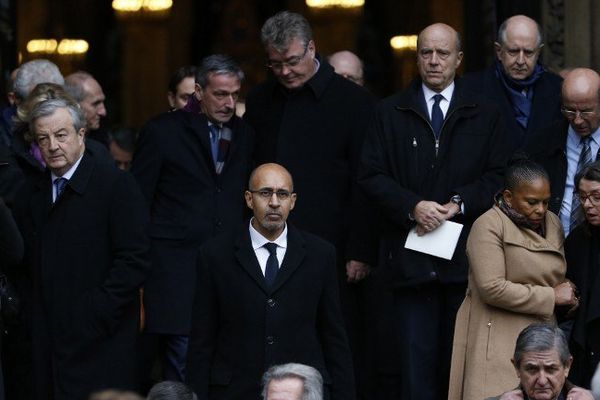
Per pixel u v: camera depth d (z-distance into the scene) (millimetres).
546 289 31984
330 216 37250
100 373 33312
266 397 26875
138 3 92688
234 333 31531
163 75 93188
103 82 92625
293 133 37281
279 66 37000
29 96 35188
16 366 34719
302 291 31609
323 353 32156
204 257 31781
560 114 37594
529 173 32031
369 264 36875
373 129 35375
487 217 32438
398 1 90000
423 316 34875
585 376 32469
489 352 32156
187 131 37219
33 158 35125
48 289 33438
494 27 49562
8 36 48656
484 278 32031
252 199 31672
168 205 37219
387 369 38000
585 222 32500
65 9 82812
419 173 34906
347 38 90438
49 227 33500
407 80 87000
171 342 37281
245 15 97062
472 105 35031
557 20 45406
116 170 33844
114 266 33406
